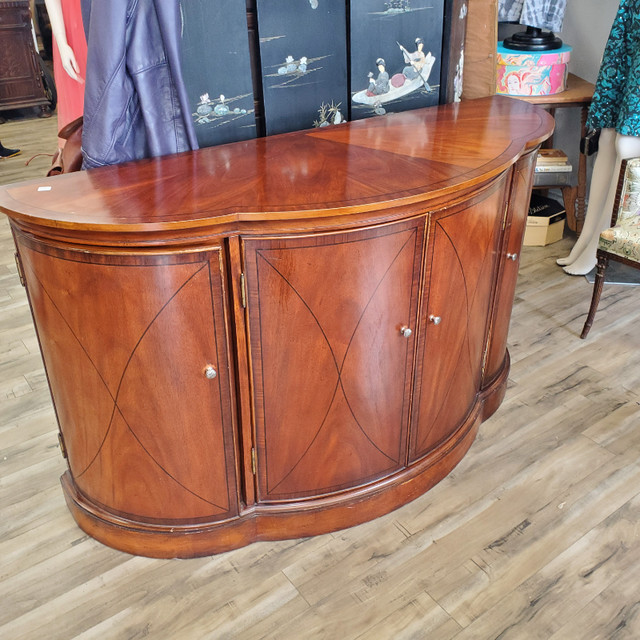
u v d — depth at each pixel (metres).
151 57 1.70
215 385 1.61
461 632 1.61
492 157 1.76
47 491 2.05
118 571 1.78
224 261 1.49
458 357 1.94
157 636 1.61
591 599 1.68
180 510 1.76
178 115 1.81
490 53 2.33
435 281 1.72
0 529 1.92
